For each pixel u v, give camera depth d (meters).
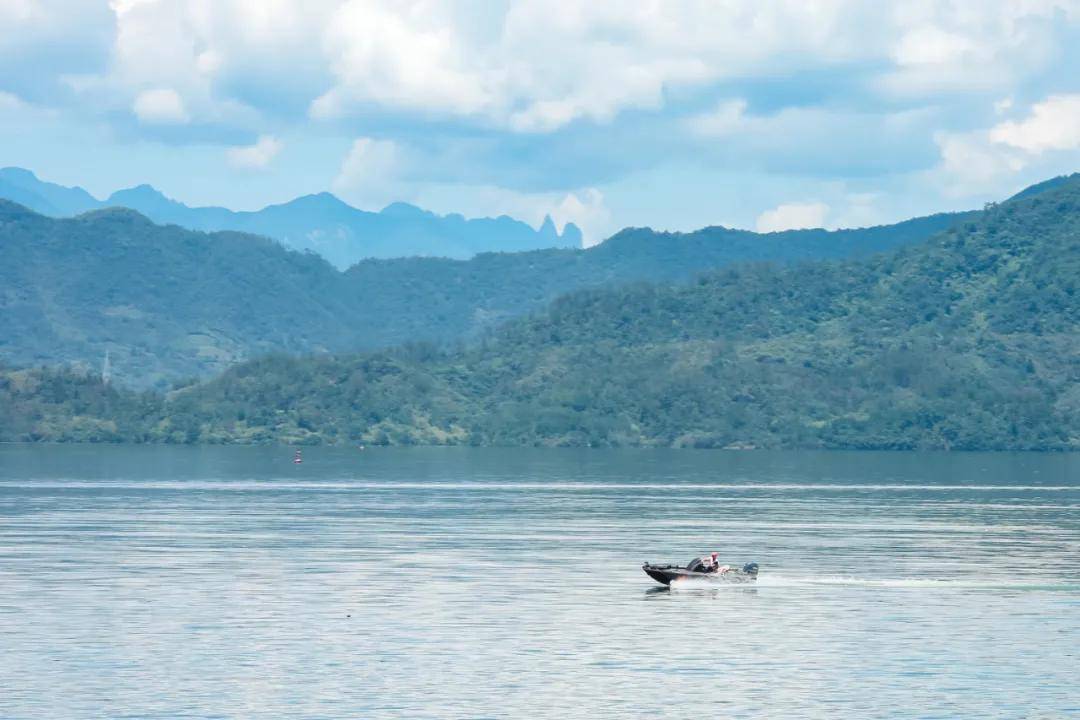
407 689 140.12
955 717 131.50
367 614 179.25
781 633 168.12
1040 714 132.62
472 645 160.12
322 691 139.25
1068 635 167.25
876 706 135.12
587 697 137.75
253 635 165.00
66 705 133.75
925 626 172.88
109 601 188.00
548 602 189.50
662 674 146.62
